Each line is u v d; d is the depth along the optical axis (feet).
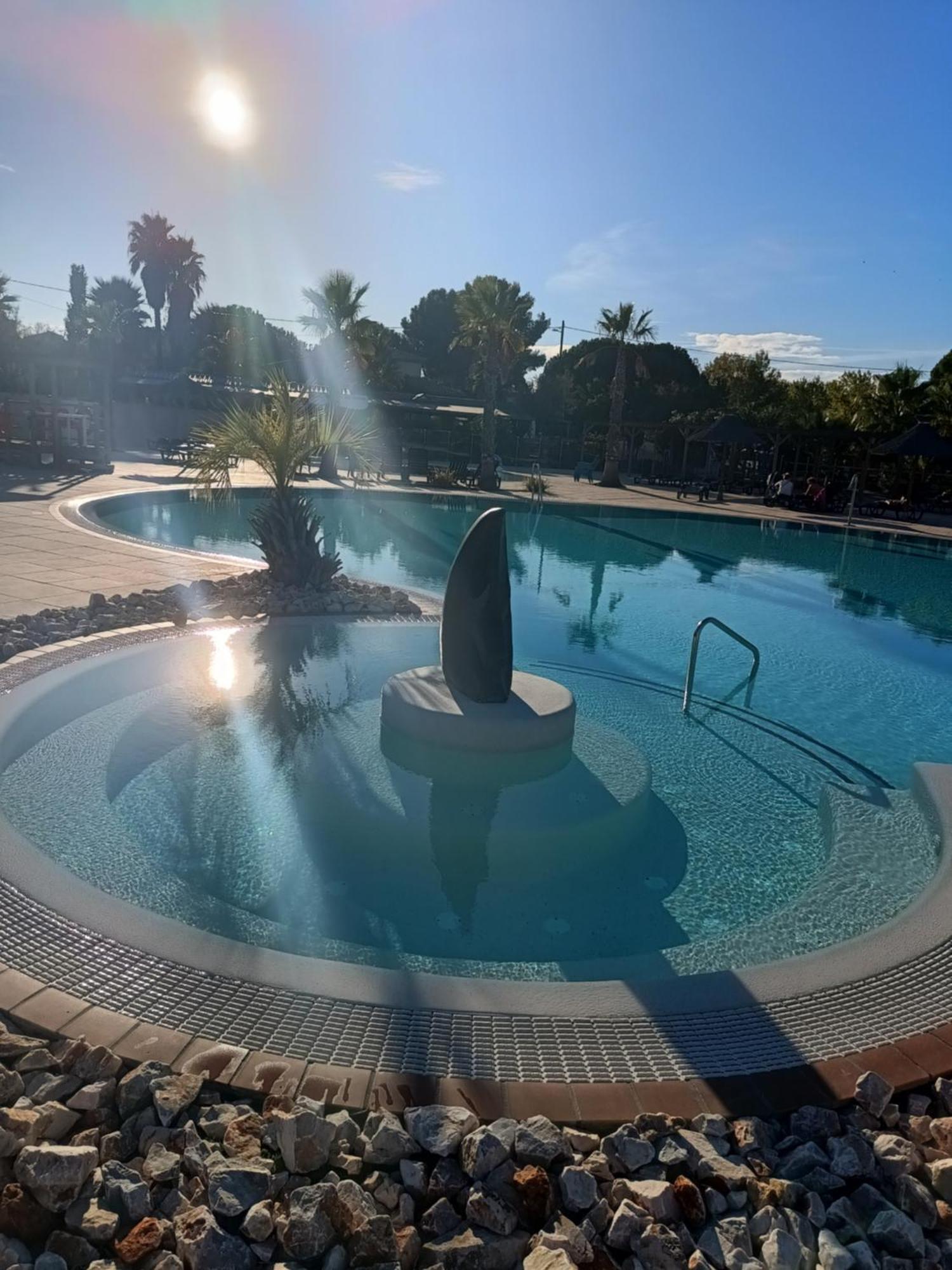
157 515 61.57
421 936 13.53
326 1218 7.40
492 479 95.61
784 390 155.22
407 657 26.91
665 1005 10.68
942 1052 10.00
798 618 42.09
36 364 129.18
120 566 36.19
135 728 20.34
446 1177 7.90
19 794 16.90
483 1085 9.05
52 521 46.68
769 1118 8.95
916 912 13.19
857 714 26.89
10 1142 7.76
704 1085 9.27
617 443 108.27
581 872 15.56
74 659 23.43
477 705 19.22
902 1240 7.63
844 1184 8.24
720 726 24.50
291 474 33.65
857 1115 9.06
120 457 96.43
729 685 29.17
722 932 14.19
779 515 83.15
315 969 10.96
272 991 10.46
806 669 32.12
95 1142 8.14
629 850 16.51
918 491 105.50
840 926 14.38
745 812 18.75
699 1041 10.03
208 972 10.74
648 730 23.71
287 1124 8.06
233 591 32.27
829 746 23.75
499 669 19.40
